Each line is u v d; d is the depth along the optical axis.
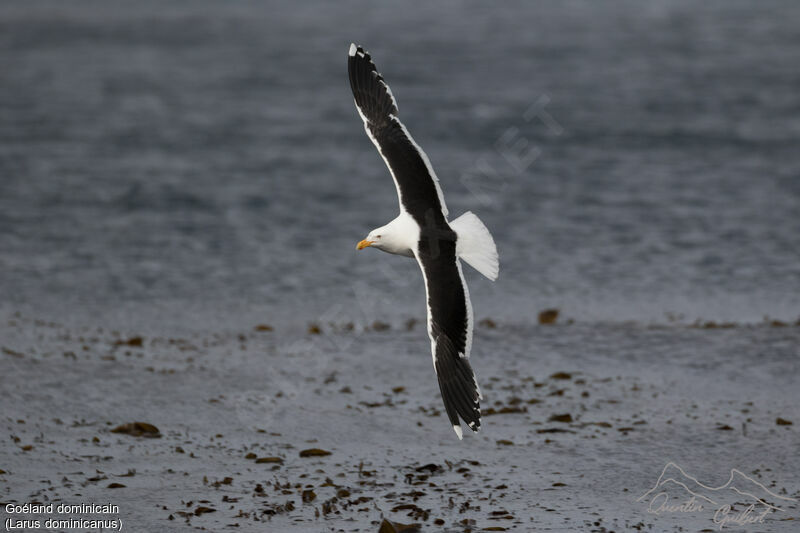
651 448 11.66
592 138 39.50
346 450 11.74
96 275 22.62
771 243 25.17
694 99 47.62
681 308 19.89
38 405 12.95
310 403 13.54
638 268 23.12
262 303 20.73
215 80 54.97
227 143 39.31
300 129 42.19
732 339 16.34
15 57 63.03
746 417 12.77
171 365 15.24
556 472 10.91
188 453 11.49
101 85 53.16
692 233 26.27
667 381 14.41
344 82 54.19
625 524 9.33
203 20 86.19
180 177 33.47
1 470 10.57
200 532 9.09
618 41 68.25
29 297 20.73
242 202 30.27
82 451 11.41
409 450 11.74
